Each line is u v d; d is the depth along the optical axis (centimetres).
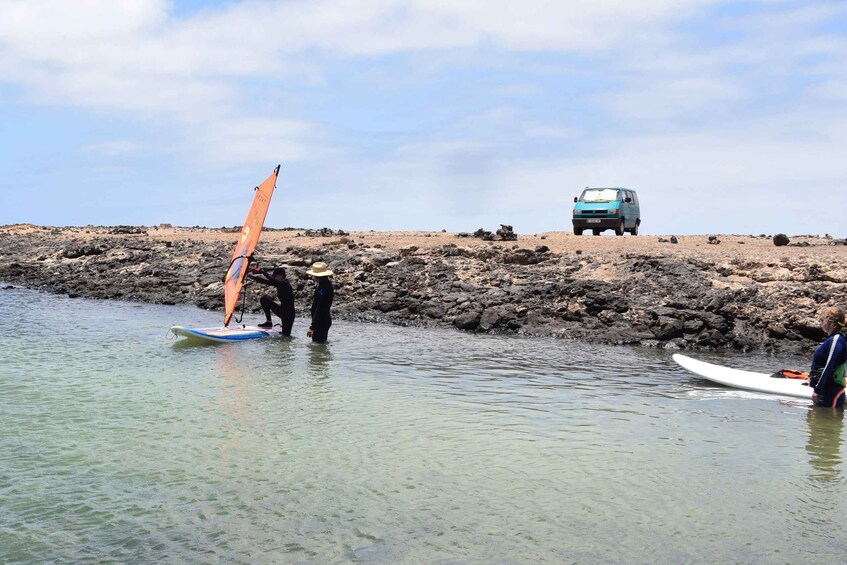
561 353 1697
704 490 838
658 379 1425
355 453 947
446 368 1502
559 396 1273
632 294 2041
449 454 950
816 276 2030
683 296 1981
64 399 1195
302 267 2681
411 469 891
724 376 1380
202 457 920
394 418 1113
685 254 2391
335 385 1328
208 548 680
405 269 2516
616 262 2344
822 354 1225
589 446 993
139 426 1045
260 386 1312
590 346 1800
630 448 987
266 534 710
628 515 767
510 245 2842
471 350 1717
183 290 2678
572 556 675
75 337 1827
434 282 2361
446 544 695
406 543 695
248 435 1015
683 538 714
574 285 2108
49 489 811
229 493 806
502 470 893
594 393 1300
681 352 1745
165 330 1953
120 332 1914
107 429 1029
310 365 1512
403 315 2188
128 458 911
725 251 2475
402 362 1559
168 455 924
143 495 798
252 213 1862
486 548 688
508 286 2245
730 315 1866
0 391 1245
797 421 1134
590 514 768
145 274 2970
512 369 1504
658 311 1891
